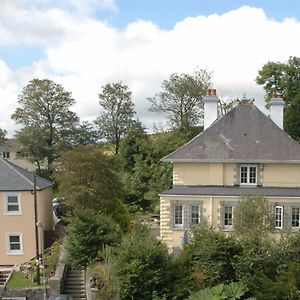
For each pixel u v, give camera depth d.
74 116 61.91
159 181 51.25
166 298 20.86
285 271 20.70
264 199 24.89
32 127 59.12
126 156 56.53
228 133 32.38
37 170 59.12
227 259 21.50
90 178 32.28
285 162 30.31
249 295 20.16
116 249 23.75
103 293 21.30
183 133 57.66
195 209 30.33
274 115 34.12
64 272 26.08
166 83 58.50
